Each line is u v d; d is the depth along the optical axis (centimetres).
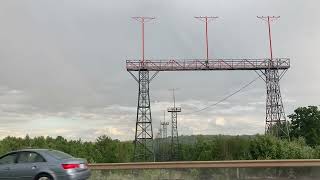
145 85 6650
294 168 1994
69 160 1595
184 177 2017
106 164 2070
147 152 6669
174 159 7969
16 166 1584
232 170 2002
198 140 7756
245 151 5497
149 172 2044
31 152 1611
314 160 2033
